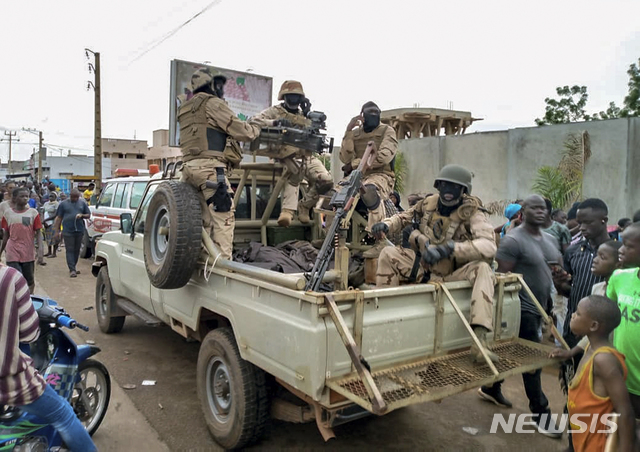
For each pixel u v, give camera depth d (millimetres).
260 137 4250
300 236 5281
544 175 11414
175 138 11492
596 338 2477
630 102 17953
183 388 4438
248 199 5176
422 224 3561
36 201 13539
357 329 2701
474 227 3318
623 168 10500
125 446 3420
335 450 3463
